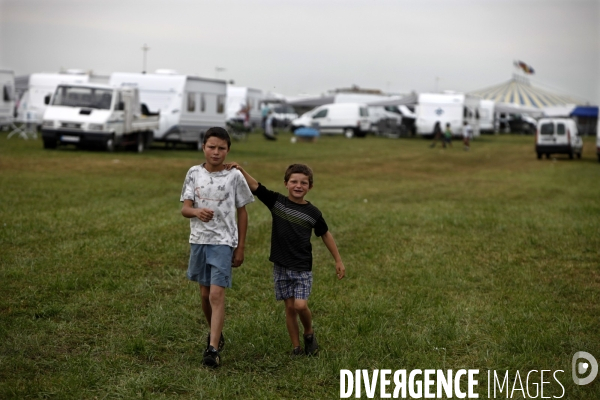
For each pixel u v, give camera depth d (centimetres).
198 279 521
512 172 2422
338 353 541
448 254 918
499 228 1119
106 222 1027
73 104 2334
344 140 4112
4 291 664
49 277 714
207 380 478
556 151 3075
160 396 450
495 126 5766
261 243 941
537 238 1038
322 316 640
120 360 510
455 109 4500
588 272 845
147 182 1602
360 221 1149
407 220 1174
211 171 516
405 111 5162
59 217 1047
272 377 497
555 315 657
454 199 1570
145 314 624
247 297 693
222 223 510
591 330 617
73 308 623
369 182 1950
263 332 584
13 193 1291
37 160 1980
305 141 3794
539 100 7125
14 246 847
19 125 3681
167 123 2688
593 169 2564
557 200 1582
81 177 1631
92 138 2281
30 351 521
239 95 4631
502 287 763
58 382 465
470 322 630
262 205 1298
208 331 587
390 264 852
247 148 3103
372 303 670
